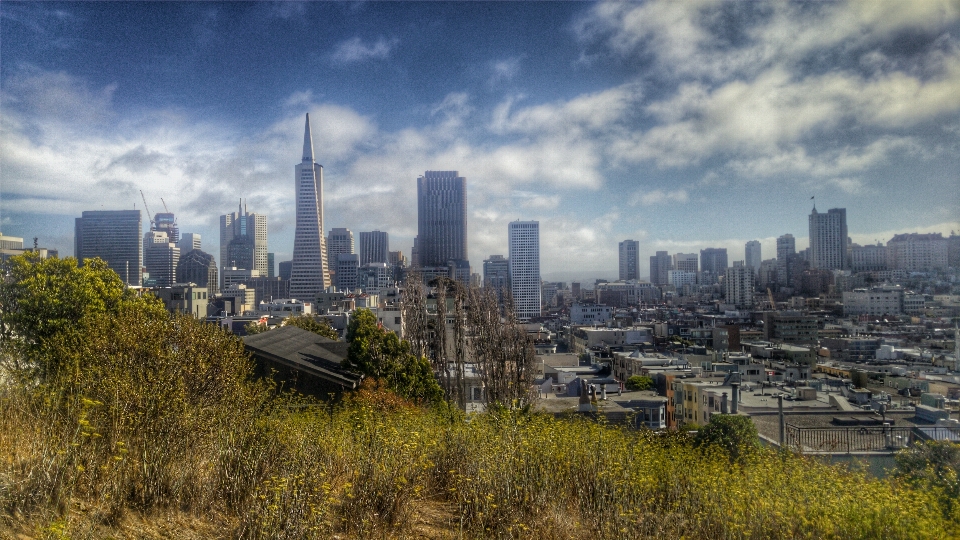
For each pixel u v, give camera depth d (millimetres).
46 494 5855
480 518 7430
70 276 21422
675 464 9797
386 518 7383
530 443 9633
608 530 7699
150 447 7223
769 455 10859
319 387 21359
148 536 6090
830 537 7820
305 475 7188
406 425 11008
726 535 7969
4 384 8734
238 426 8508
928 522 7711
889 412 29062
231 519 6949
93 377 8602
